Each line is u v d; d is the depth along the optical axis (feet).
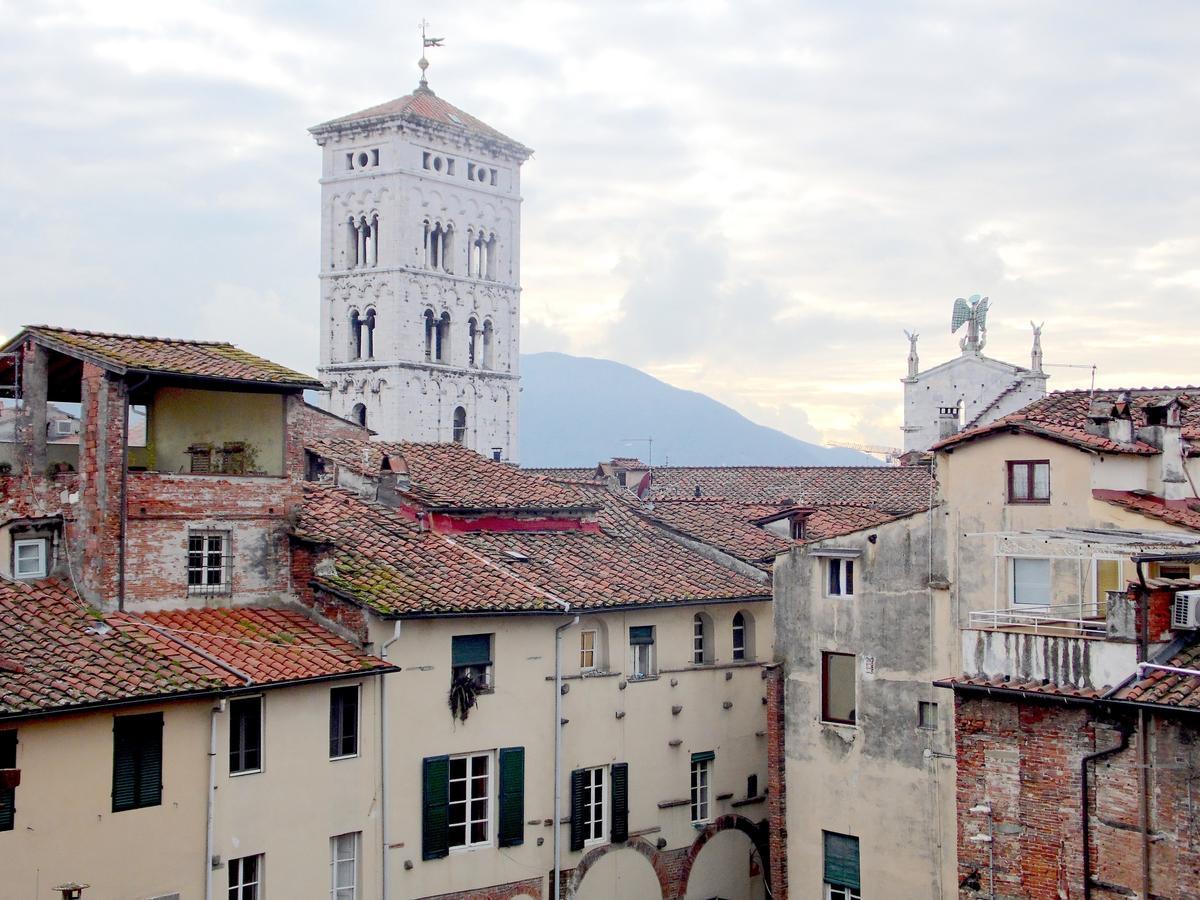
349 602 145.28
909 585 149.69
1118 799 115.65
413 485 177.68
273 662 135.64
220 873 129.59
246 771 132.77
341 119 521.24
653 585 173.68
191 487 142.92
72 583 138.41
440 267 531.91
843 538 155.22
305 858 136.98
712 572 184.55
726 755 181.06
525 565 168.66
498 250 552.82
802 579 159.12
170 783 126.52
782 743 160.04
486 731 154.10
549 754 159.94
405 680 147.13
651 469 283.79
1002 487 142.51
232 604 146.10
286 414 151.02
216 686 127.65
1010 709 122.42
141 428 175.32
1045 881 120.06
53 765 118.93
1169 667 113.29
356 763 142.10
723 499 229.66
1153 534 127.03
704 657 180.55
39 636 127.65
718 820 179.52
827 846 155.74
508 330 558.97
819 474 272.92
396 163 512.22
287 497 150.92
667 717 173.88
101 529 135.95
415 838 147.33
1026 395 341.21
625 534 190.60
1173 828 112.47
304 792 137.08
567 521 185.78
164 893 125.59
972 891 124.06
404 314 514.27
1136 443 142.61
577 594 163.94
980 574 143.74
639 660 173.27
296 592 149.89
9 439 150.92
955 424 264.72
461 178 534.78
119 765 123.44
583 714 164.14
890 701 150.61
